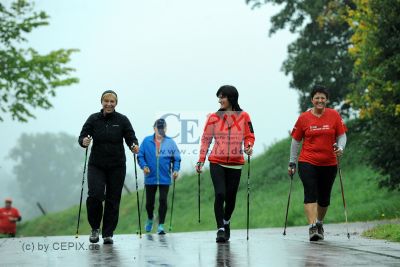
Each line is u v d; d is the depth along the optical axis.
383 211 46.78
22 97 63.47
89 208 24.05
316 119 24.52
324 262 16.41
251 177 76.81
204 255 18.38
